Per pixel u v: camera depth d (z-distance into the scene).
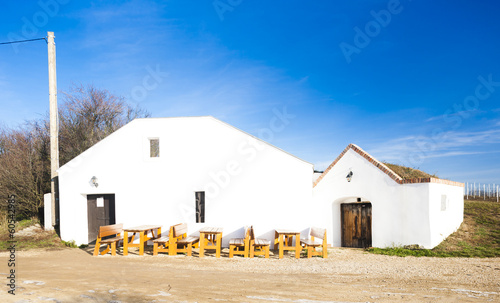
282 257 11.01
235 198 13.08
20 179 18.56
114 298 5.78
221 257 11.19
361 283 7.42
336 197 13.64
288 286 7.07
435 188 12.09
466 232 13.62
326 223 13.74
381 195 12.67
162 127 13.62
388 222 12.45
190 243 11.37
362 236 13.43
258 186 13.03
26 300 5.46
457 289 6.86
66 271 8.49
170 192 13.35
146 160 13.52
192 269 9.14
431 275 8.29
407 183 12.16
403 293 6.50
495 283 7.41
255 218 12.94
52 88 15.54
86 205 14.10
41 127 22.20
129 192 13.45
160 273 8.45
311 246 11.19
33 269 8.75
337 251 12.38
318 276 8.23
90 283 7.02
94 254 11.37
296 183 12.95
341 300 5.95
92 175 13.64
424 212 11.75
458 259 10.52
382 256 11.20
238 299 5.95
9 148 21.33
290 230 12.25
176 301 5.71
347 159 13.59
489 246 12.02
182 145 13.49
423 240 11.73
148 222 13.30
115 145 13.64
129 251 12.26
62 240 13.55
